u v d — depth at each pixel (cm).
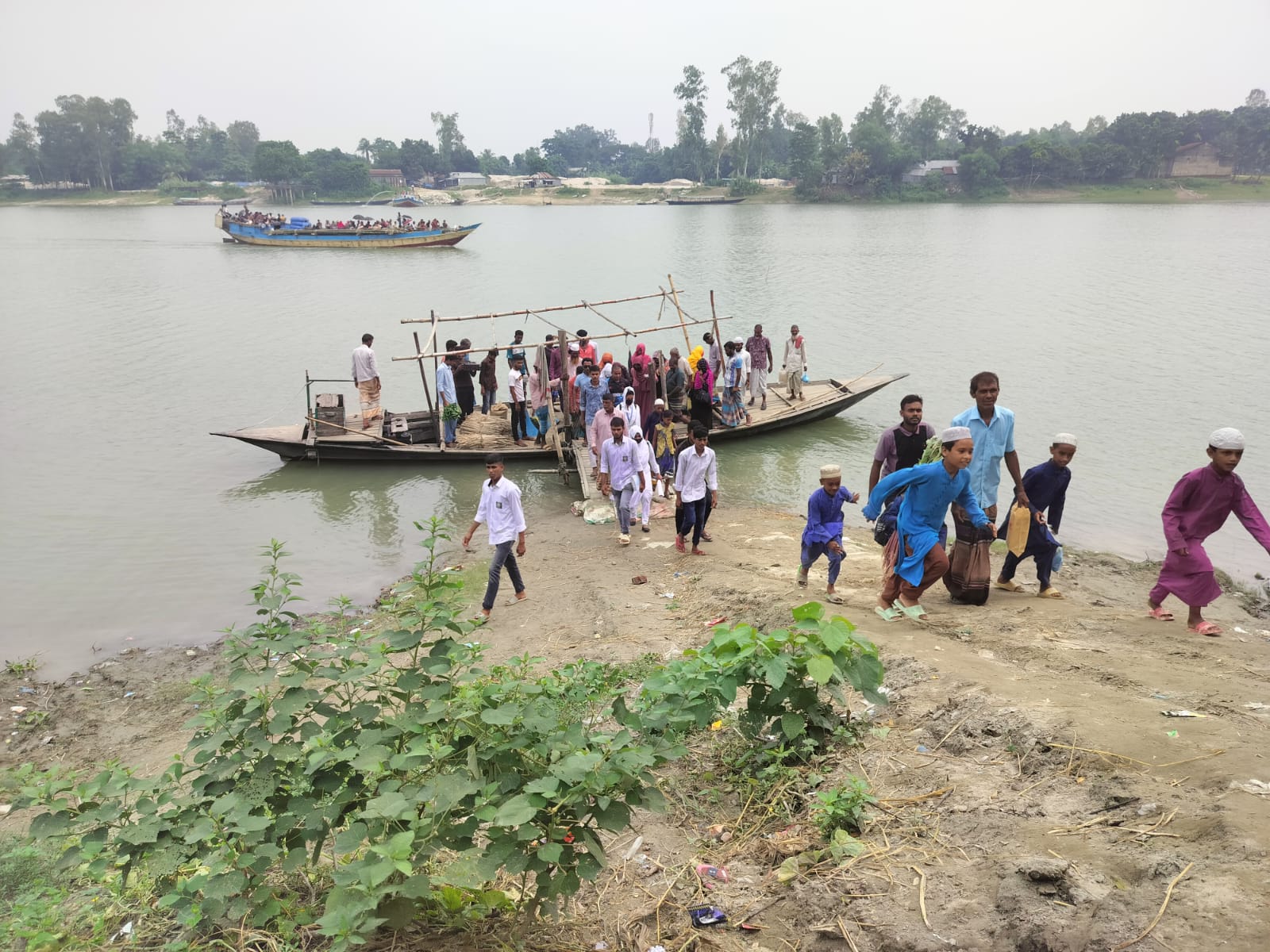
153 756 813
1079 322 3250
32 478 1702
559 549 1333
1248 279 4453
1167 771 466
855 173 14712
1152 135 14425
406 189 17825
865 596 959
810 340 3005
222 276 5159
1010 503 1501
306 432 1753
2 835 661
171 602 1177
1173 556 789
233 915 427
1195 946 334
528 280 4850
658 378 1833
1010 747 534
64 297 4266
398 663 921
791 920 427
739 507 1527
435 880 471
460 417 1825
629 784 445
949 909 397
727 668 530
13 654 1039
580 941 435
